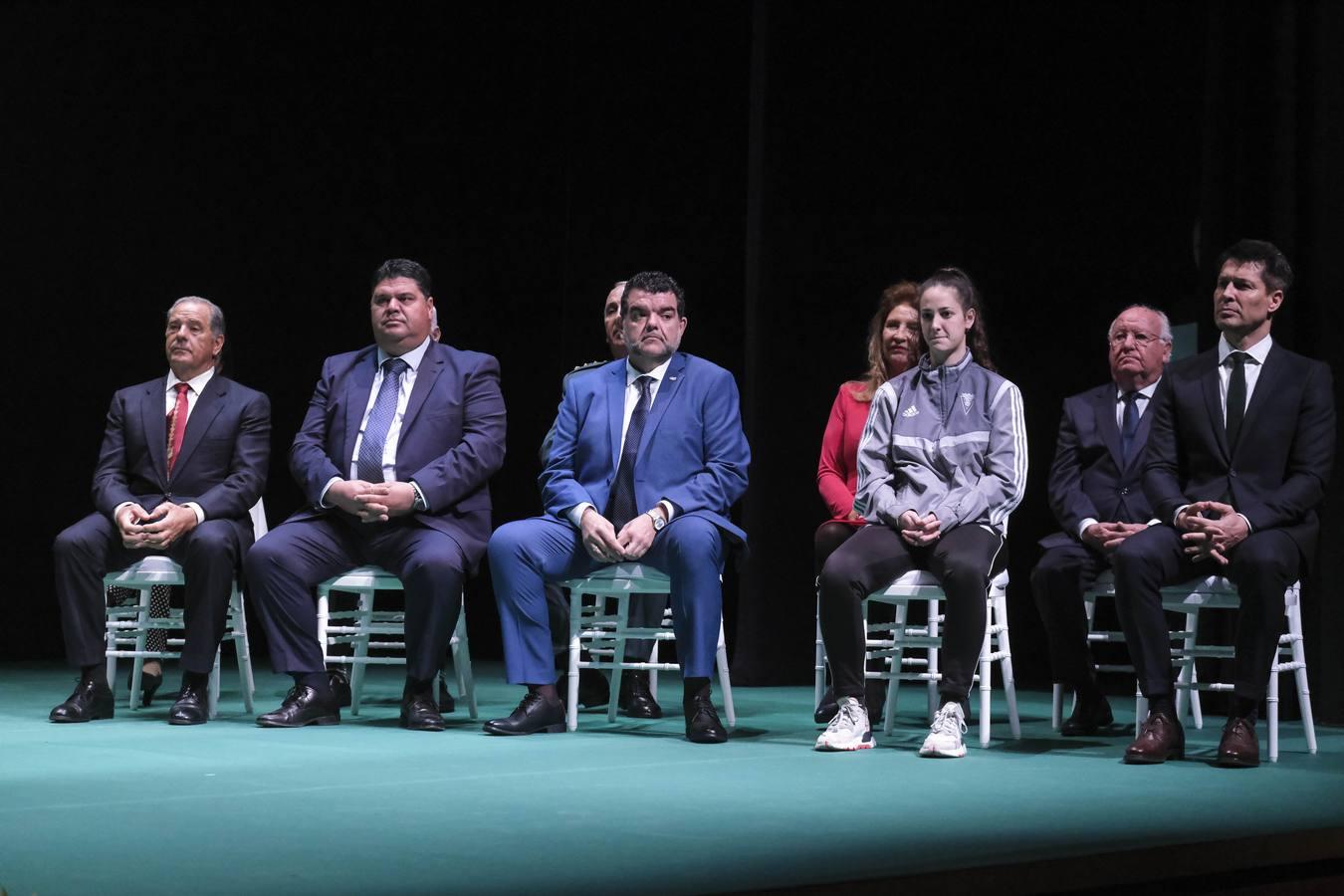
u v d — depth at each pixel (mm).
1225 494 3693
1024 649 6188
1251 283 3748
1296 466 3691
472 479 4207
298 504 7180
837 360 6078
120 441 4453
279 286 7137
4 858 2189
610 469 4102
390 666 6422
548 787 2912
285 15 7086
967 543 3609
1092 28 6227
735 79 6789
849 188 6109
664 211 6914
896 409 3898
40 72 6656
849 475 4496
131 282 6879
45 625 6777
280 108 7105
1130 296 6250
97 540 4230
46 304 6730
